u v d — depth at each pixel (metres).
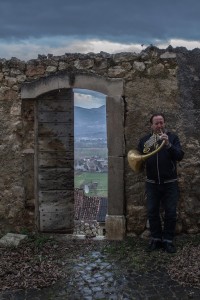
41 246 5.54
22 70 5.85
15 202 6.04
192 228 5.79
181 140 5.70
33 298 4.13
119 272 4.70
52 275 4.60
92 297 4.12
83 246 5.58
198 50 5.66
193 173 5.72
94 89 5.72
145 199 5.78
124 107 5.72
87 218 15.52
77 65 5.73
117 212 5.79
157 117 5.07
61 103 6.07
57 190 6.17
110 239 5.81
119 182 5.76
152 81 5.66
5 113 5.94
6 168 6.02
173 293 4.17
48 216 6.19
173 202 5.19
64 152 6.14
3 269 4.75
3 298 4.14
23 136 5.98
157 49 5.66
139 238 5.79
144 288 4.30
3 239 5.71
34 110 5.96
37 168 6.07
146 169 5.27
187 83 5.65
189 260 4.86
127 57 5.66
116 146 5.73
